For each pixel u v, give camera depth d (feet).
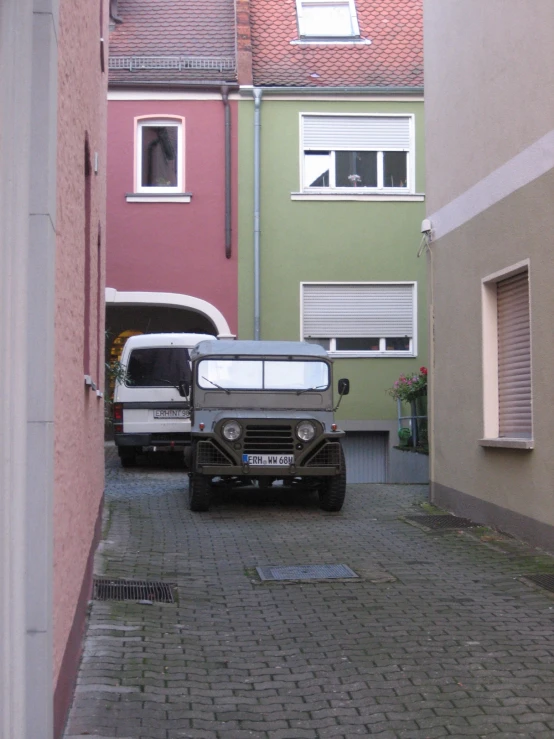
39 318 11.59
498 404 35.81
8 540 11.13
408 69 68.13
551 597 24.26
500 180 34.22
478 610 23.03
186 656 19.16
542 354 30.37
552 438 29.71
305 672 18.25
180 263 65.36
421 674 18.08
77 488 18.24
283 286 65.92
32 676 11.47
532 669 18.35
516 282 34.19
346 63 68.28
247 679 17.80
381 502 44.19
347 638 20.62
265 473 39.65
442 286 41.14
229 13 71.20
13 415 11.20
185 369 57.26
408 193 66.59
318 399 43.06
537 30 30.89
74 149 16.42
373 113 66.74
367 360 65.92
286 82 66.64
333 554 30.78
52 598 12.39
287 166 66.23
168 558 29.96
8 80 11.37
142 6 70.90
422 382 58.13
